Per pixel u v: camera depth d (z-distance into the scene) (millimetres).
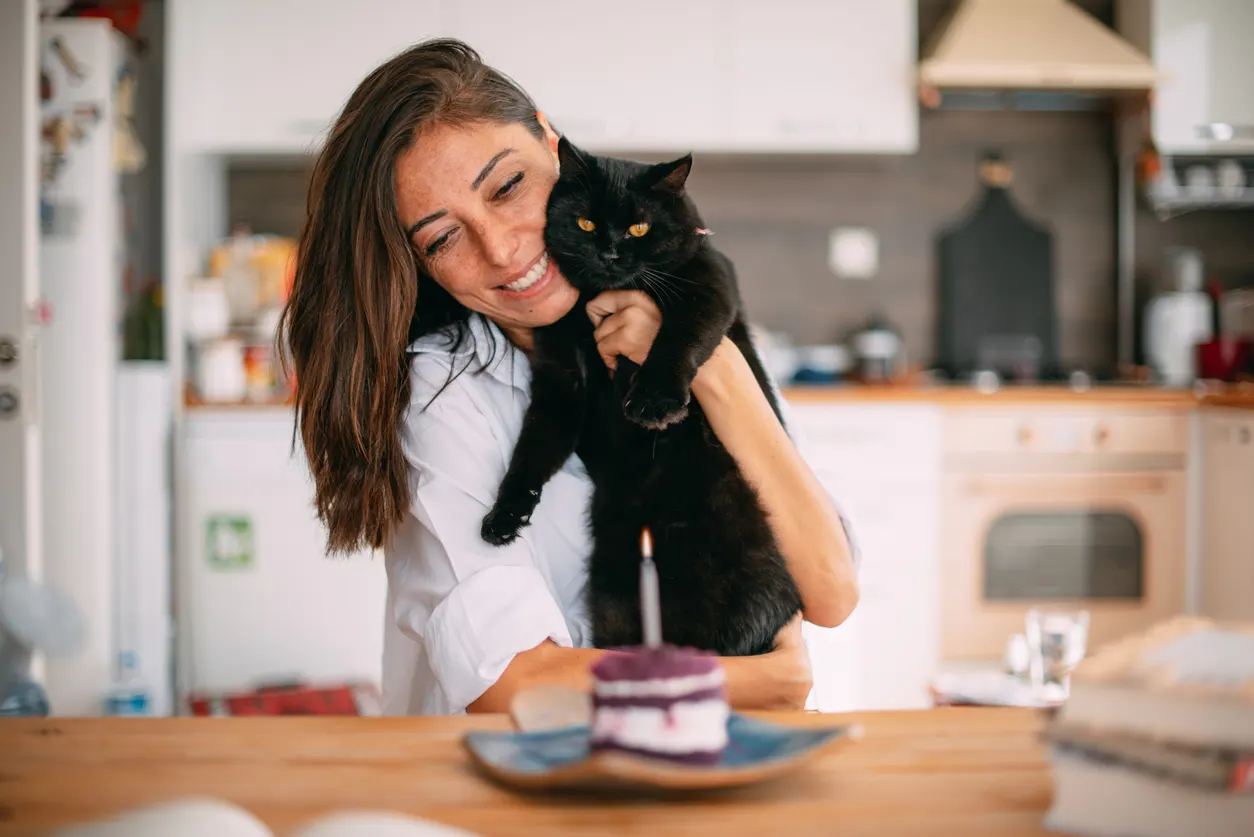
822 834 653
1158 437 3527
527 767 734
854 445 3459
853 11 3688
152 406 3203
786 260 4160
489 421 1329
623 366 1353
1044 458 3502
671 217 1354
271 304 3564
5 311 2527
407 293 1242
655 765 672
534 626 1132
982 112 4164
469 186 1212
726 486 1309
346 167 1244
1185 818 633
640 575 1293
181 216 3426
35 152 2561
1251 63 3832
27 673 2350
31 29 2543
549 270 1312
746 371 1313
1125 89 3936
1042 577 3531
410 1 3574
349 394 1250
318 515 1321
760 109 3686
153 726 859
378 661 3314
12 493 2525
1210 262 4223
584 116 3652
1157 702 641
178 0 3426
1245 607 3350
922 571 3480
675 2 3656
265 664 3297
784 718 877
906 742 813
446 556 1216
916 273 4176
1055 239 4191
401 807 698
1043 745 705
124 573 3178
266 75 3531
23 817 683
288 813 690
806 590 1318
